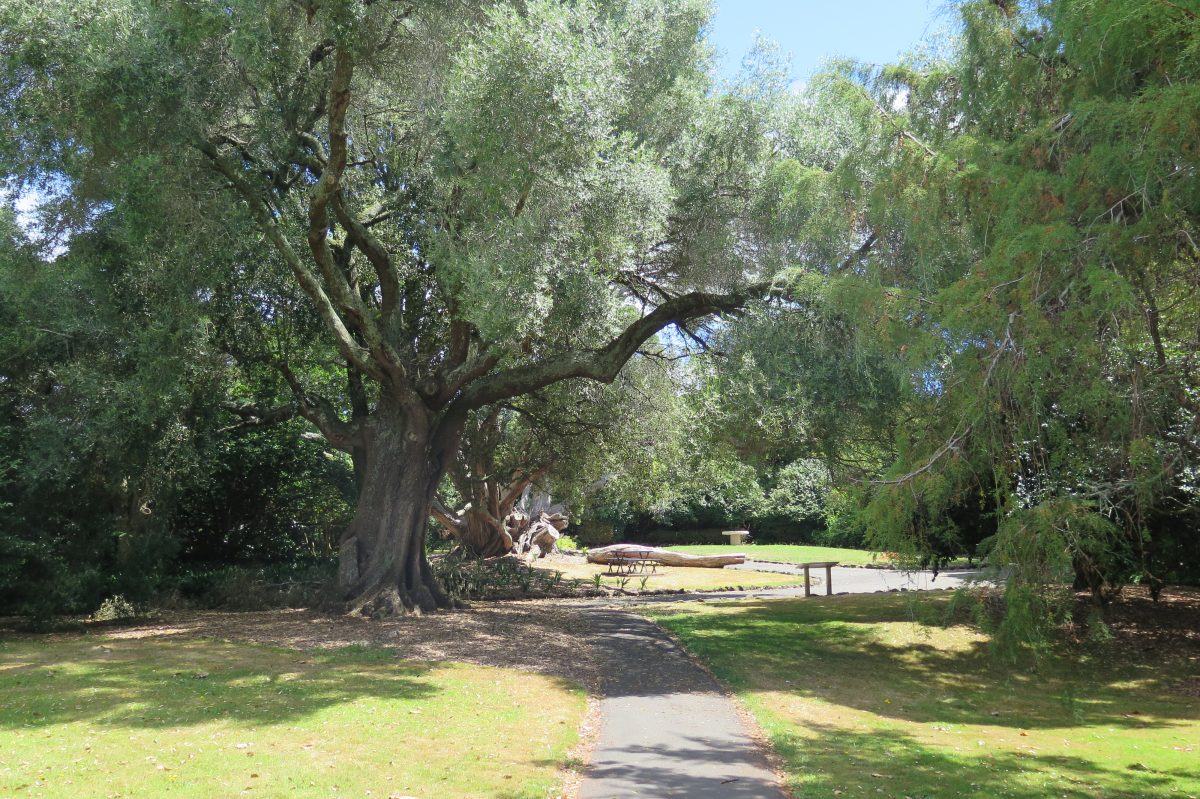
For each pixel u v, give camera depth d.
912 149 7.71
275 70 14.02
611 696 10.25
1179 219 5.83
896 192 7.72
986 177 6.87
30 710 8.59
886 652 13.83
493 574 24.48
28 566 14.96
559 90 11.95
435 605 16.95
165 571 19.55
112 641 13.52
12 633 14.67
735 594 24.52
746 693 10.44
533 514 34.53
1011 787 6.69
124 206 12.37
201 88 13.16
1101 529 5.62
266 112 14.19
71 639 13.88
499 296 12.35
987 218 6.88
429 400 17.06
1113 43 5.90
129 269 14.95
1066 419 6.26
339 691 9.61
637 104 15.55
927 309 6.90
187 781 6.29
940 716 9.80
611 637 14.88
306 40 14.31
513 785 6.38
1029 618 5.70
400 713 8.66
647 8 15.62
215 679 10.22
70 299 14.45
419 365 17.59
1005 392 6.14
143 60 12.10
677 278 16.88
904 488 6.43
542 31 12.16
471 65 12.39
